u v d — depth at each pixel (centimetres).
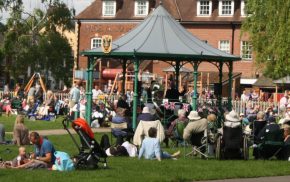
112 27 8100
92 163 2033
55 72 8062
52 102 4491
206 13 7850
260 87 7369
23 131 2720
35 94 4744
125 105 3262
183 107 3316
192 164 2245
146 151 2353
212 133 2542
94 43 8138
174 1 8081
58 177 1833
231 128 2414
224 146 2412
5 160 2216
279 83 6469
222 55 3534
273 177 2047
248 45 6631
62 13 8125
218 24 7762
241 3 7775
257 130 2611
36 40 8062
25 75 8031
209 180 1936
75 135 3278
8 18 7994
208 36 7800
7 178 1802
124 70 3822
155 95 3575
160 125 2498
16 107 4962
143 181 1817
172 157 2431
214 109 3491
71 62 8169
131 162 2236
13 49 7975
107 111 4131
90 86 3625
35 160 2016
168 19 3731
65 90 5434
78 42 8169
